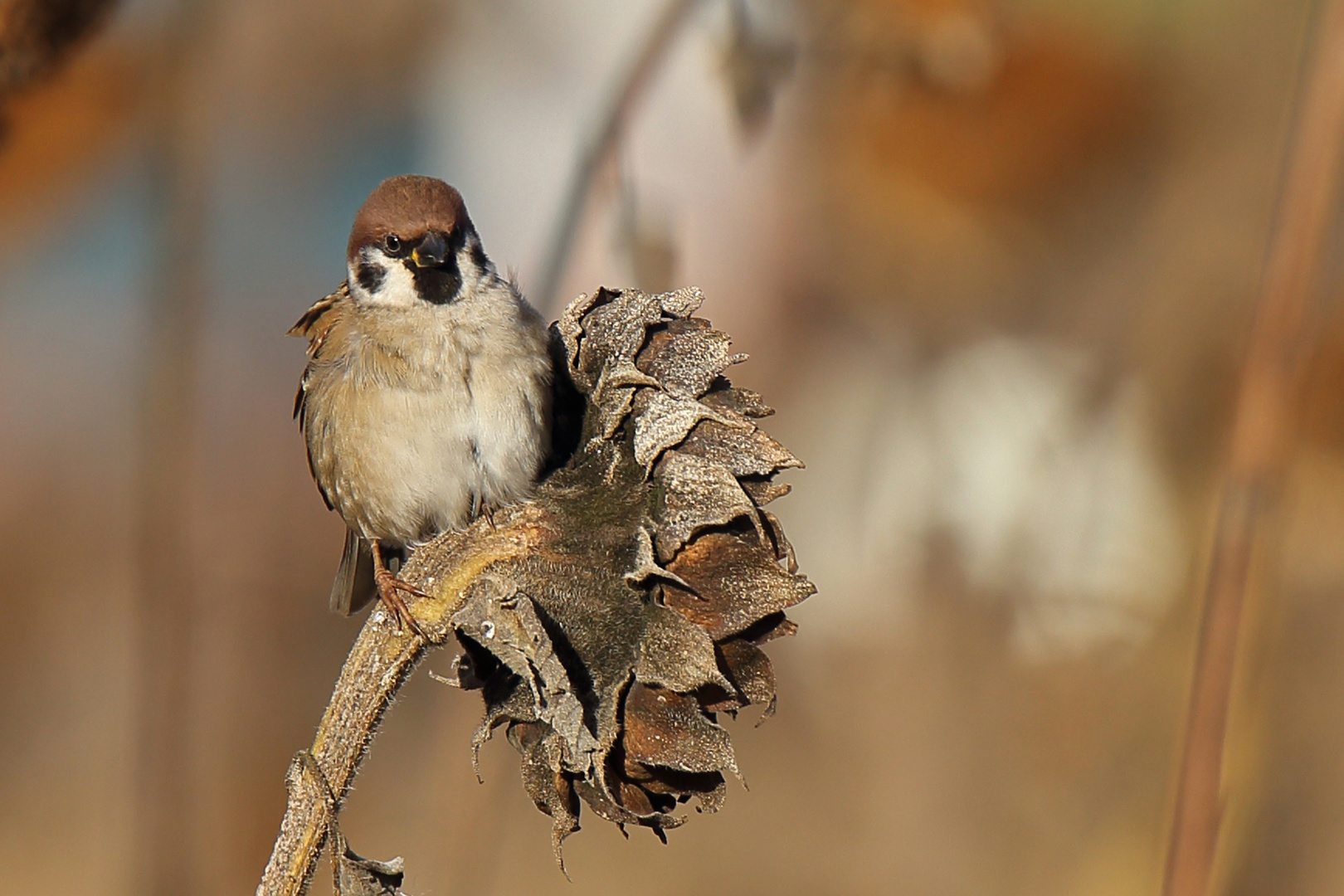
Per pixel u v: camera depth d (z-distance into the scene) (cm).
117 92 878
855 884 1029
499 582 494
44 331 1445
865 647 1140
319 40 1309
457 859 829
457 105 1417
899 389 1192
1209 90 1055
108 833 1165
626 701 489
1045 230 1113
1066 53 1049
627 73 785
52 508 1491
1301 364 484
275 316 1412
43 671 1356
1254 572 485
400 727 1245
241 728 1166
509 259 1412
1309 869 820
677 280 770
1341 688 886
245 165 1322
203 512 1253
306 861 492
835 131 1077
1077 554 1048
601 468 510
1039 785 1011
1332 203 484
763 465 492
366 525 775
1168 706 978
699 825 1135
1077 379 1103
